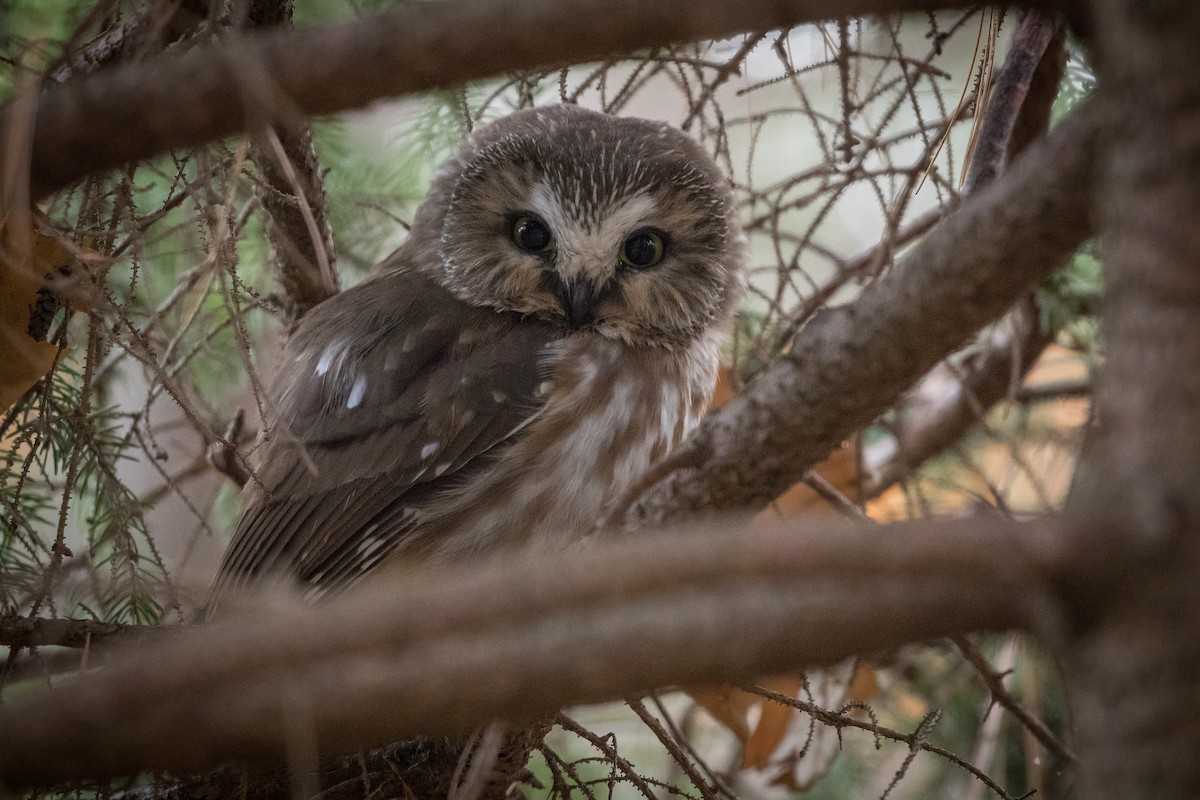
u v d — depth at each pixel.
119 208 5.26
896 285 3.82
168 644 3.16
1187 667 2.63
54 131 3.65
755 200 7.62
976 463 8.98
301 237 7.80
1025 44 5.75
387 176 9.38
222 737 3.01
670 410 8.76
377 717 3.00
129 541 6.38
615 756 6.38
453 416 8.22
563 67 6.53
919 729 6.20
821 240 11.30
